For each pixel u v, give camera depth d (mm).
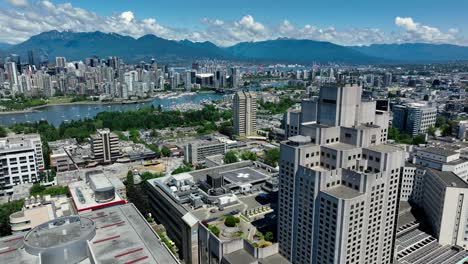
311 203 148875
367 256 151625
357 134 157750
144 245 140500
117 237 146500
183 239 193250
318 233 148250
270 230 183875
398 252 194000
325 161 158375
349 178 146875
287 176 161000
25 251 130250
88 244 131250
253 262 130250
